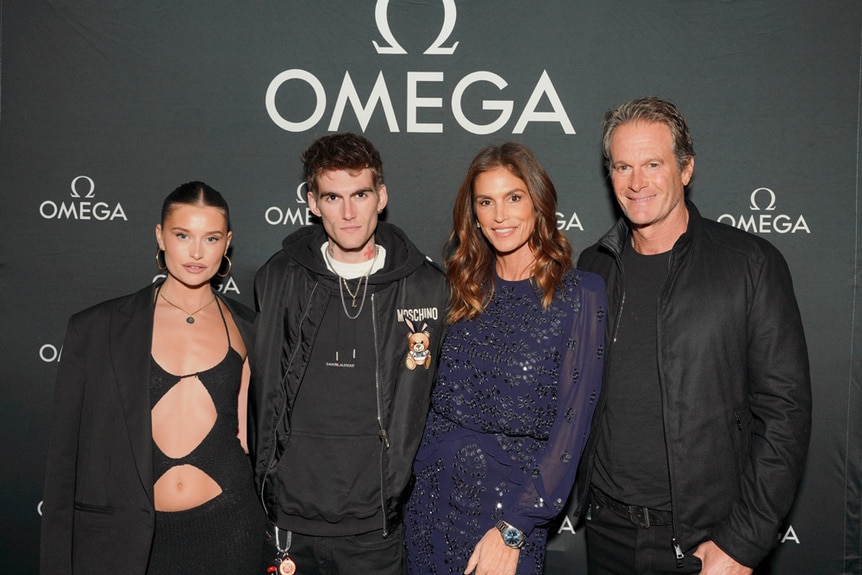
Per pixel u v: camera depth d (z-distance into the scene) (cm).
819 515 269
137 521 197
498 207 196
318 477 205
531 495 190
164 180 271
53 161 269
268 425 210
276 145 270
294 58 269
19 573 273
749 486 187
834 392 268
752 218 268
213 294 221
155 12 268
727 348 192
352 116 270
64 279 271
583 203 270
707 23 266
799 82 265
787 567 271
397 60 269
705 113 267
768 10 265
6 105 269
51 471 202
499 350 196
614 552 207
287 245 218
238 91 269
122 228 271
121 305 210
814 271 267
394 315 213
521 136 270
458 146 271
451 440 201
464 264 208
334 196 204
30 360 271
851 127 265
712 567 187
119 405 201
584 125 269
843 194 266
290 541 211
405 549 221
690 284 195
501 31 268
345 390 208
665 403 191
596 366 195
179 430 203
